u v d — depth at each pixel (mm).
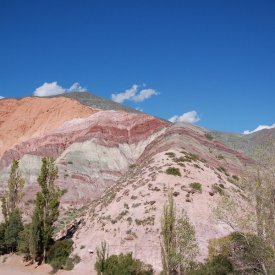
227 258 43250
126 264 47969
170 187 64812
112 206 65125
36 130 149875
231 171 83500
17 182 72812
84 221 66750
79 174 99188
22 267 58219
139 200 63250
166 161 74875
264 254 35125
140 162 92250
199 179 68812
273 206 35781
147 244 54406
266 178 36812
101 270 48719
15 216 68938
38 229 59344
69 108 151875
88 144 109250
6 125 159625
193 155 79812
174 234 43562
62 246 58375
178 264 43156
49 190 61969
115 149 110125
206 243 53469
